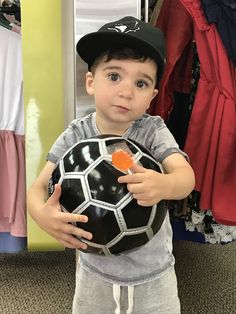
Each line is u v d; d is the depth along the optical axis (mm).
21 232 1446
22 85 1358
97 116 897
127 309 920
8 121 1379
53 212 740
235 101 1171
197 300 1456
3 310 1376
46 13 1202
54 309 1387
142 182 708
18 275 1587
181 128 1346
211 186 1199
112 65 806
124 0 1094
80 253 950
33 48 1229
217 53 1154
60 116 1287
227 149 1170
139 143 836
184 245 1865
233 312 1393
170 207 1354
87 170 734
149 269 889
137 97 808
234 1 1113
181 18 1212
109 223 720
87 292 933
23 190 1428
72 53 1228
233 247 1859
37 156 1321
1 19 1368
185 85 1314
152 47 791
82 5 1096
